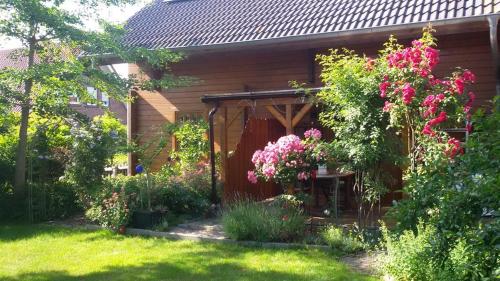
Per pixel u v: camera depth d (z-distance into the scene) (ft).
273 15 37.60
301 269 19.03
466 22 27.53
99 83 32.55
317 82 35.24
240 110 31.83
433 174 15.37
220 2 45.24
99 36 32.09
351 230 23.20
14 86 31.78
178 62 40.73
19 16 30.45
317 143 24.56
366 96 22.02
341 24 32.12
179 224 28.35
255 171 28.53
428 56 20.74
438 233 14.51
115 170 40.27
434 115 19.94
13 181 33.94
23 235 27.09
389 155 21.99
